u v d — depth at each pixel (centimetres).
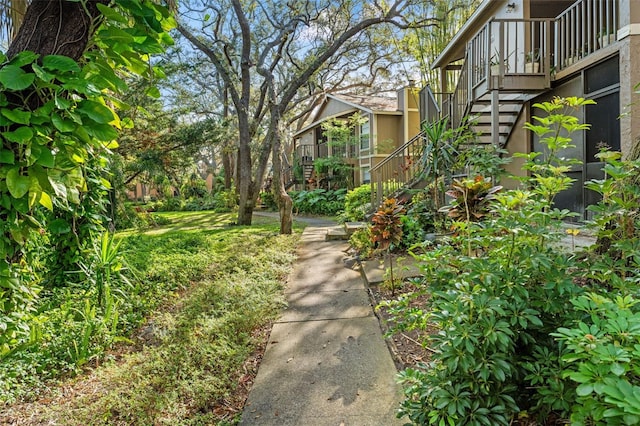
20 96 157
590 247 221
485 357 176
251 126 1279
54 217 468
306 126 2342
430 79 1463
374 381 270
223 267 571
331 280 521
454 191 478
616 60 542
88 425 229
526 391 200
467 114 775
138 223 1176
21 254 197
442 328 210
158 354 302
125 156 1117
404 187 760
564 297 193
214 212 1842
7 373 279
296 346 333
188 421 231
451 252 254
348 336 345
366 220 812
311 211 1698
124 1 170
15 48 164
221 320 359
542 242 214
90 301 429
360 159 1767
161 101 1289
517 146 790
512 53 724
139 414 233
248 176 1200
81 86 157
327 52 1060
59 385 289
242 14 1102
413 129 1659
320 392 262
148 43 182
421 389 189
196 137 1205
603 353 123
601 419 126
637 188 220
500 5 847
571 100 275
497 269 195
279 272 549
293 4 1197
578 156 626
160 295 473
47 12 164
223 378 276
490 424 171
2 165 158
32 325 320
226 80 1181
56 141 167
